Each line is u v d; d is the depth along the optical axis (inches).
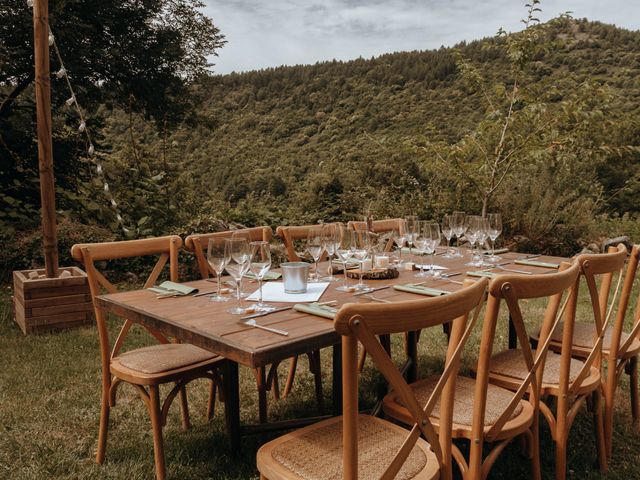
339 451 61.6
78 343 159.3
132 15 409.7
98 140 374.6
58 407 115.2
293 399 123.9
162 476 85.4
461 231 129.0
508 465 92.0
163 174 319.3
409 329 48.6
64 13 341.4
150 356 92.0
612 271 85.8
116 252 97.0
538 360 72.1
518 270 109.2
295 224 304.5
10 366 139.3
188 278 245.4
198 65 466.0
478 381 63.0
